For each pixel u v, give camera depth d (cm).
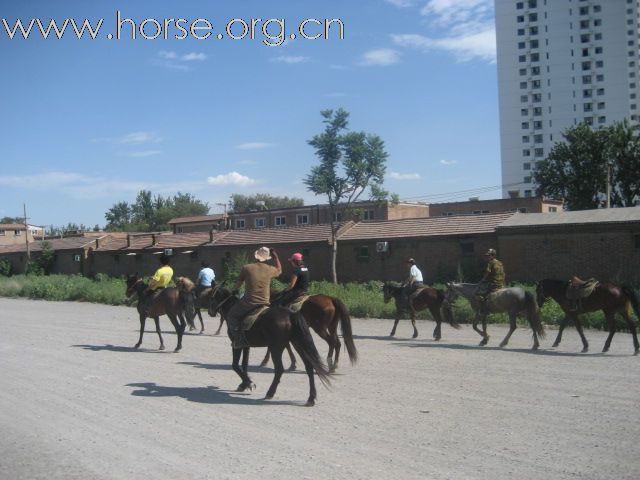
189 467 679
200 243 4769
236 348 1048
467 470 660
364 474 650
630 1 13738
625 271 2870
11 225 9550
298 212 7112
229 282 3641
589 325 1897
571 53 13000
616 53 12825
